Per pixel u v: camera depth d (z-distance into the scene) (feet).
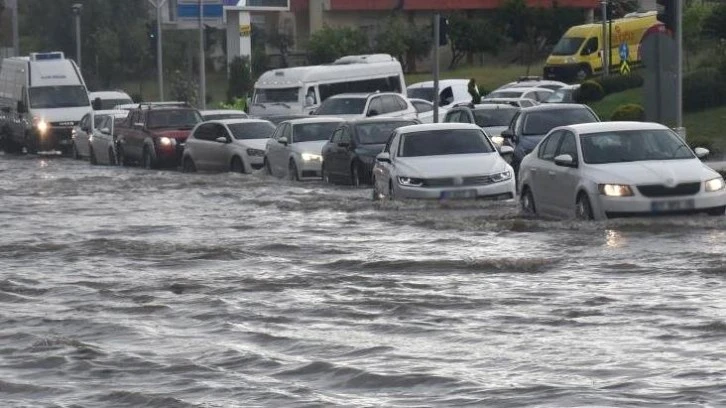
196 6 351.46
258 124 201.98
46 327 70.69
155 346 64.54
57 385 56.70
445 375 55.31
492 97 281.95
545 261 87.71
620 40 328.08
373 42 393.09
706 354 57.41
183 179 183.73
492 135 181.16
